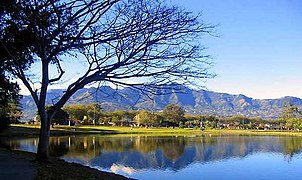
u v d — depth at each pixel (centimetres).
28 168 1344
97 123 12075
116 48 1380
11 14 1268
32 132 6228
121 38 1299
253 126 14912
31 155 1984
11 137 5356
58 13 1246
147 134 8431
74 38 1291
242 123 15488
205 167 2916
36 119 9638
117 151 4003
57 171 1340
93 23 1316
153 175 2462
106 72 1430
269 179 2444
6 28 1423
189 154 3938
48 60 1456
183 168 2825
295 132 11400
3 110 4631
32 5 1209
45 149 1552
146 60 1388
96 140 5866
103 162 2980
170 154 3878
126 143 5350
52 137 6272
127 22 1327
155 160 3309
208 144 5522
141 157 3512
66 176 1262
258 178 2477
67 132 7425
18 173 1227
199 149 4591
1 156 1838
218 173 2628
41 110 1527
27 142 4494
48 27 1302
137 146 4816
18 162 1517
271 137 8206
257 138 7644
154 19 1329
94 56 1476
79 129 8769
